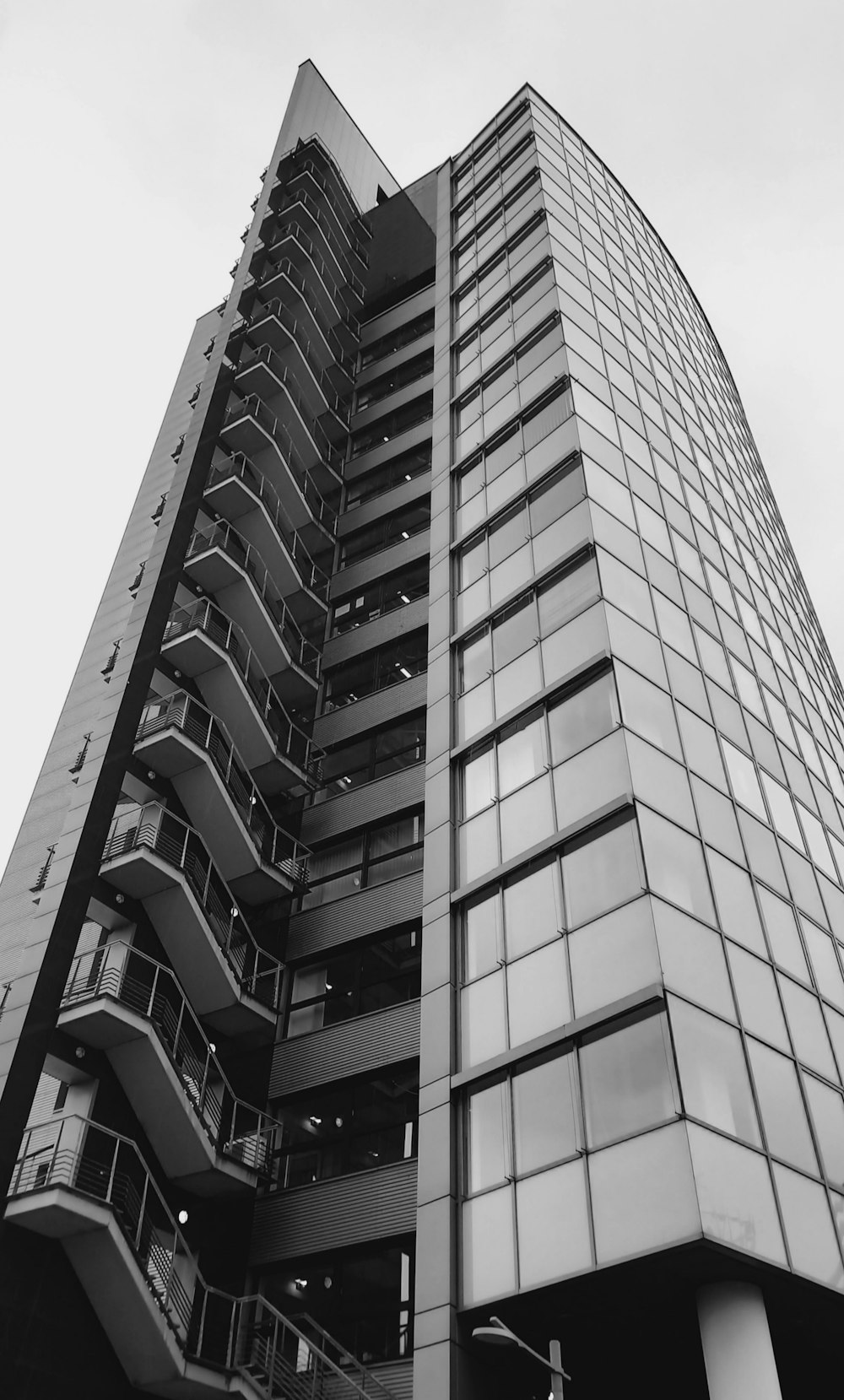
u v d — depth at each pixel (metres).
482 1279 16.98
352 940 26.69
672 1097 16.02
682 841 20.20
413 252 49.59
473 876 22.31
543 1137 17.50
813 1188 16.88
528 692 24.11
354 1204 21.83
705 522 31.86
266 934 27.78
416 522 37.38
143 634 28.84
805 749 28.42
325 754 32.06
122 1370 19.16
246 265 43.84
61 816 34.78
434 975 21.33
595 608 23.80
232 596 31.81
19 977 22.02
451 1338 16.62
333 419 42.59
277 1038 25.92
